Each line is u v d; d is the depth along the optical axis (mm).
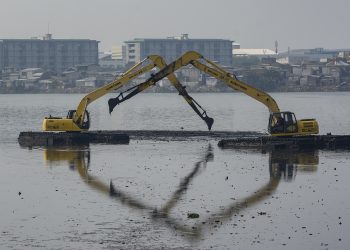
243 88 106000
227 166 85062
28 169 83812
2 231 56438
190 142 112000
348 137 102312
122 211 62188
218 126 152875
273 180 75250
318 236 54844
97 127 151625
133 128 148125
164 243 53406
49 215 61031
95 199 66750
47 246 52906
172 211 62094
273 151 98250
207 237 54750
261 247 52531
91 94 110750
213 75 107375
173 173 80375
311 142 101438
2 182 75438
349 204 64000
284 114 102375
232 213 61219
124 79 110250
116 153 98062
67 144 109500
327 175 78000
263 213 61094
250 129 142875
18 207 63875
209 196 67688
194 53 107875
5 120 174250
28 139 112000
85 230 56625
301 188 70938
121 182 74938
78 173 80688
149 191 70125
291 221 58719
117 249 52219
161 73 108688
